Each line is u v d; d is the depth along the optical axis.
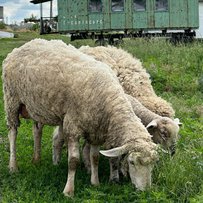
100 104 2.31
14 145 2.79
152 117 2.67
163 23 9.20
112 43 9.13
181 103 4.38
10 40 13.02
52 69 2.42
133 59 3.06
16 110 2.75
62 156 3.05
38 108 2.53
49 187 2.48
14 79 2.65
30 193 2.38
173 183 2.35
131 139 2.21
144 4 9.20
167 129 2.61
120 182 2.57
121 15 9.30
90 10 9.41
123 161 2.26
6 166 2.83
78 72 2.37
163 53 6.35
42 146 3.27
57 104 2.41
